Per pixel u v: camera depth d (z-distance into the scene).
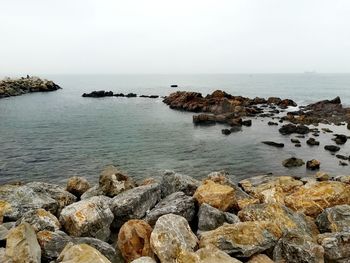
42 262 9.71
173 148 39.62
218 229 10.53
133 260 9.38
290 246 9.86
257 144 42.47
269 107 79.94
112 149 38.50
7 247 9.00
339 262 9.85
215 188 14.44
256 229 10.36
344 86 186.88
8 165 31.64
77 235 11.73
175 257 9.53
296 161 33.53
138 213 13.70
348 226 11.62
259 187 20.38
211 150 39.06
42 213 12.27
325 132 49.94
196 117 60.53
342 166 33.31
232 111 70.00
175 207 13.11
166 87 187.88
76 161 33.34
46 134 46.69
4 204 13.90
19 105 84.50
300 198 14.61
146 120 61.91
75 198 17.86
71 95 121.38
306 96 118.88
